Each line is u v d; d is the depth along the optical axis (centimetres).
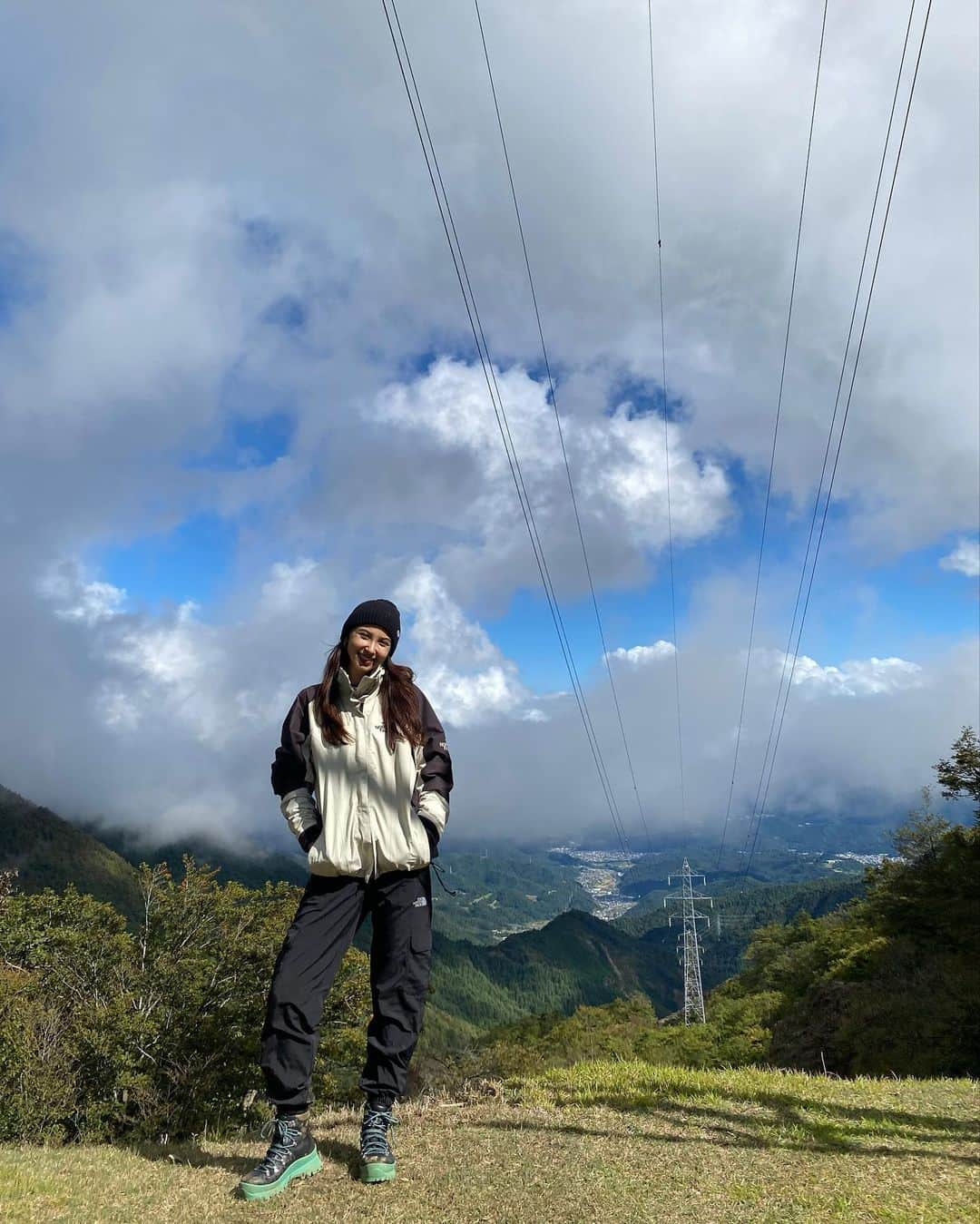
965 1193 266
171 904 2262
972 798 3069
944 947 2919
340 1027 1950
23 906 2205
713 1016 5153
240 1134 373
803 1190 263
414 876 272
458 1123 359
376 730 268
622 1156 299
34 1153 283
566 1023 4981
